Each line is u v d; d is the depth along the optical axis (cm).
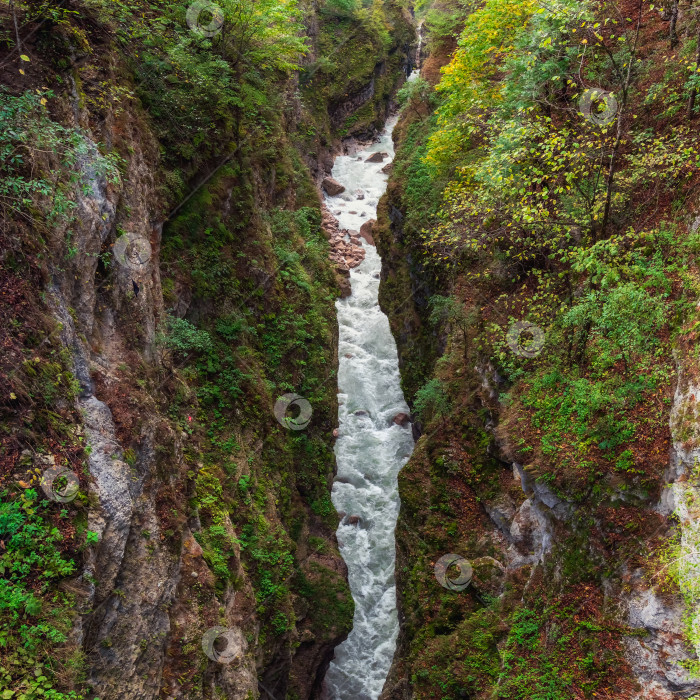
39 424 569
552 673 814
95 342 714
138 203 873
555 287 1059
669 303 814
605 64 1068
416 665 1071
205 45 1184
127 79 973
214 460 1032
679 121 938
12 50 673
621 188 942
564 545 873
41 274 609
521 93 1037
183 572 777
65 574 543
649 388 810
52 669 515
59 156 663
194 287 1113
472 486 1195
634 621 736
